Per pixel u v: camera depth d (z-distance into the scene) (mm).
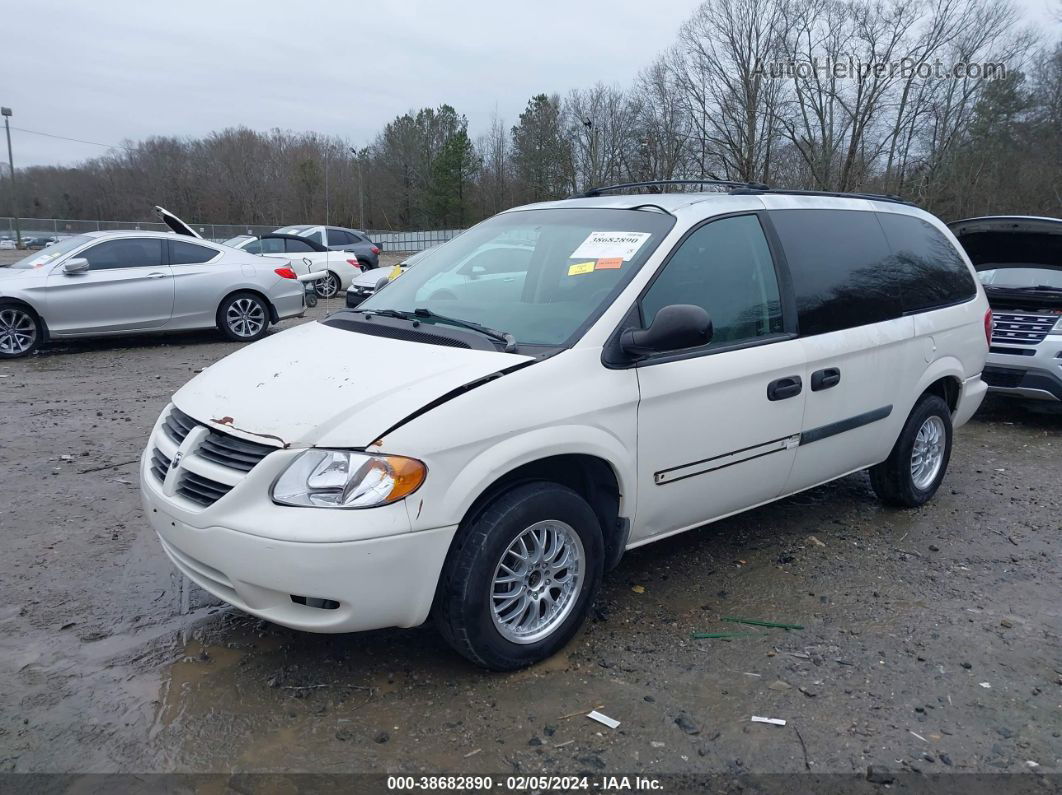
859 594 4109
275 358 3531
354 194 82500
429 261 4492
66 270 10281
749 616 3850
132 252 10906
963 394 5441
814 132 39344
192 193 80562
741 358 3832
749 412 3879
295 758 2791
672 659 3447
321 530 2797
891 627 3785
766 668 3402
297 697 3133
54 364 9914
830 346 4250
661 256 3658
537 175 62406
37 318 10273
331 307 17469
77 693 3139
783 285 4133
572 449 3230
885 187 39594
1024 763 2857
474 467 2992
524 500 3150
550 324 3504
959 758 2875
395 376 3131
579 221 4109
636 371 3455
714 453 3783
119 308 10680
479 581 3059
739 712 3094
